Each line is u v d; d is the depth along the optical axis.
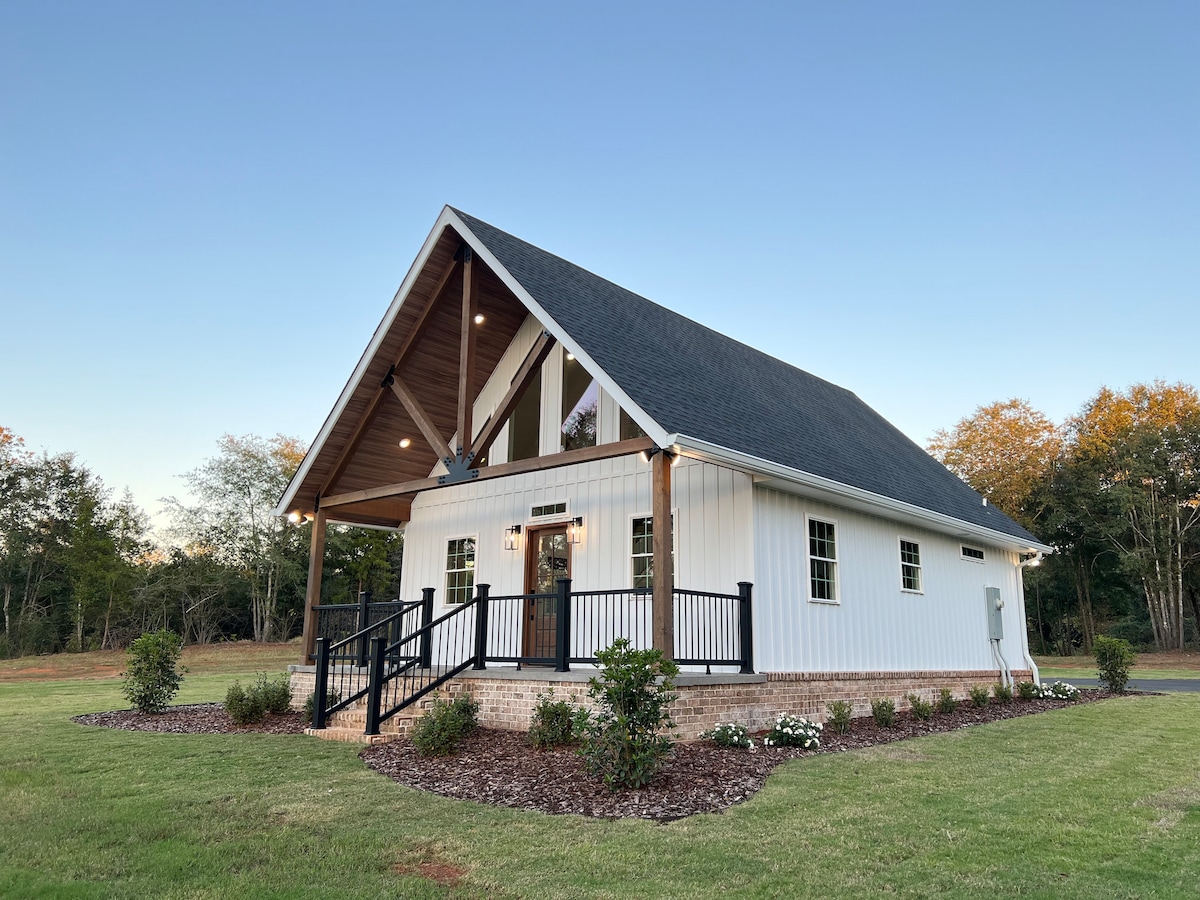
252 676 21.80
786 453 10.45
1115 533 34.09
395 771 7.11
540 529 12.84
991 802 6.00
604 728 6.48
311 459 13.03
